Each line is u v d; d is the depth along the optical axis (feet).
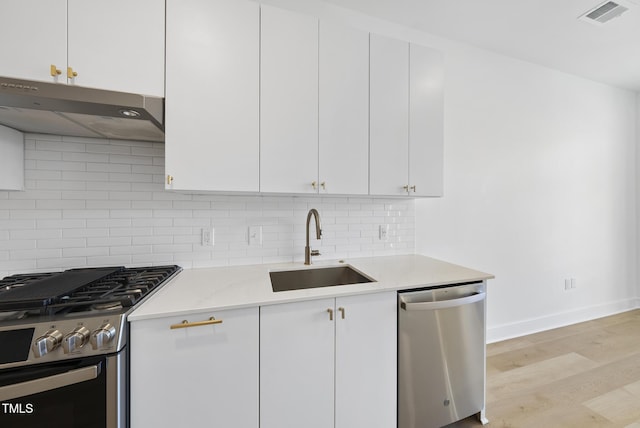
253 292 4.07
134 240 5.16
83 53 3.69
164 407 3.34
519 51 8.11
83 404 2.94
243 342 3.65
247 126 4.54
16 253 4.56
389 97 5.58
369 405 4.32
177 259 5.43
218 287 4.30
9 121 4.03
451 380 4.82
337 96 5.15
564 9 6.39
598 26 6.98
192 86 4.22
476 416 5.36
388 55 5.56
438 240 7.54
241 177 4.53
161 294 3.94
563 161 9.29
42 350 2.74
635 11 6.39
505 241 8.39
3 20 3.41
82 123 4.18
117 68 3.84
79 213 4.86
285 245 6.15
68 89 3.40
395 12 6.58
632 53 8.22
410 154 5.79
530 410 5.50
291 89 4.81
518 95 8.50
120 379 3.06
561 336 8.63
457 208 7.75
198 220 5.54
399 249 7.12
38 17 3.52
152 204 5.26
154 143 5.26
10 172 4.26
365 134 5.39
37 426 2.85
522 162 8.59
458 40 7.62
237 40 4.46
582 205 9.68
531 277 8.84
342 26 5.18
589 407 5.56
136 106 3.64
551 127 9.05
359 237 6.75
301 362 3.93
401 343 4.50
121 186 5.08
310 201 6.32
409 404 4.55
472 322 4.97
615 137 10.35
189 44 4.19
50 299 3.15
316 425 4.02
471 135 7.87
